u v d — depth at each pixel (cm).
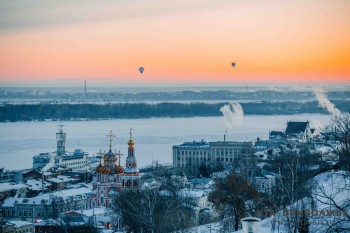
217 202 18312
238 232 13212
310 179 18012
